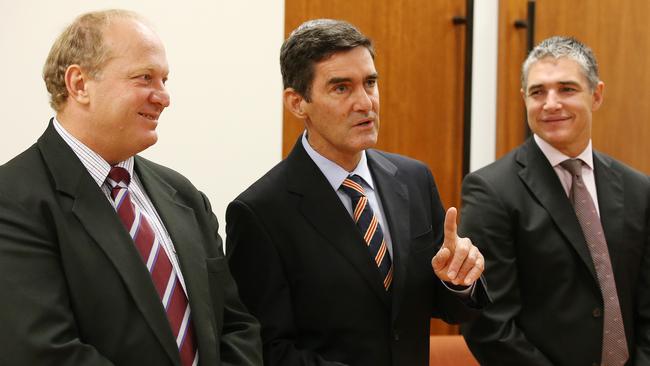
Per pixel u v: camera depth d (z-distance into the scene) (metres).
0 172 1.53
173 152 3.00
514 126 3.62
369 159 2.01
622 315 2.22
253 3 3.08
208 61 3.03
